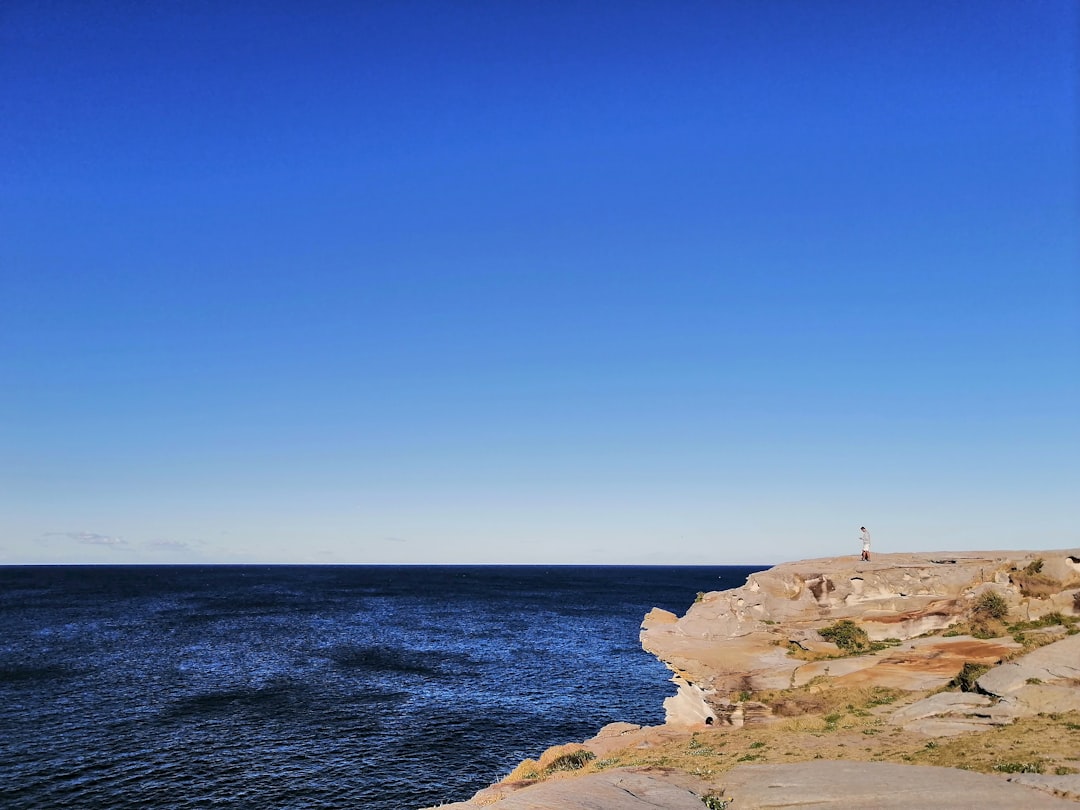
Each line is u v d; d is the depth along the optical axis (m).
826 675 28.52
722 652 33.97
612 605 141.12
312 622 100.69
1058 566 31.44
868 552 39.16
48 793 34.06
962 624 31.25
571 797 17.05
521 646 80.06
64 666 63.19
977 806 14.39
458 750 41.84
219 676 60.03
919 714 22.17
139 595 155.62
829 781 16.89
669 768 20.44
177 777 36.53
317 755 40.34
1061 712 20.02
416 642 81.88
